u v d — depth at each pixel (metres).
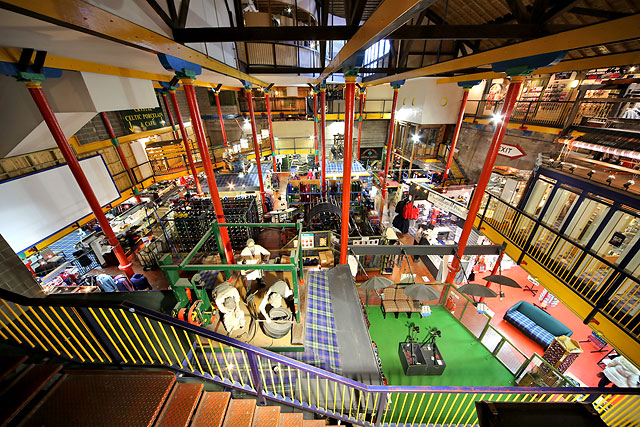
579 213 6.65
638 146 6.55
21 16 2.63
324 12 5.14
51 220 7.75
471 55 5.18
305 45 11.27
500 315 9.85
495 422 2.29
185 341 4.70
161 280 9.71
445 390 3.64
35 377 3.03
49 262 9.70
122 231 11.42
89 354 3.87
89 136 10.88
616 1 6.02
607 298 5.77
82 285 8.90
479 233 10.27
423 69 7.08
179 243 10.45
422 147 18.84
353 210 14.18
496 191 10.41
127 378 3.28
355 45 3.72
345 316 6.39
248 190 14.19
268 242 11.25
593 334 8.60
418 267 12.32
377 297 9.59
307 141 22.89
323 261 9.88
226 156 17.53
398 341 8.03
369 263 11.73
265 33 3.96
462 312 8.58
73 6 2.08
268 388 4.44
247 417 3.49
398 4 2.00
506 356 7.62
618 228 5.85
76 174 6.48
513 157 10.59
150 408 2.97
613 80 8.26
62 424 2.79
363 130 24.91
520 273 12.07
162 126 14.94
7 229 6.68
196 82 12.27
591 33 2.93
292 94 24.84
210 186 6.16
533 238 7.83
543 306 10.09
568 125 8.98
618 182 6.21
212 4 5.98
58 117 6.19
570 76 11.18
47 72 5.36
